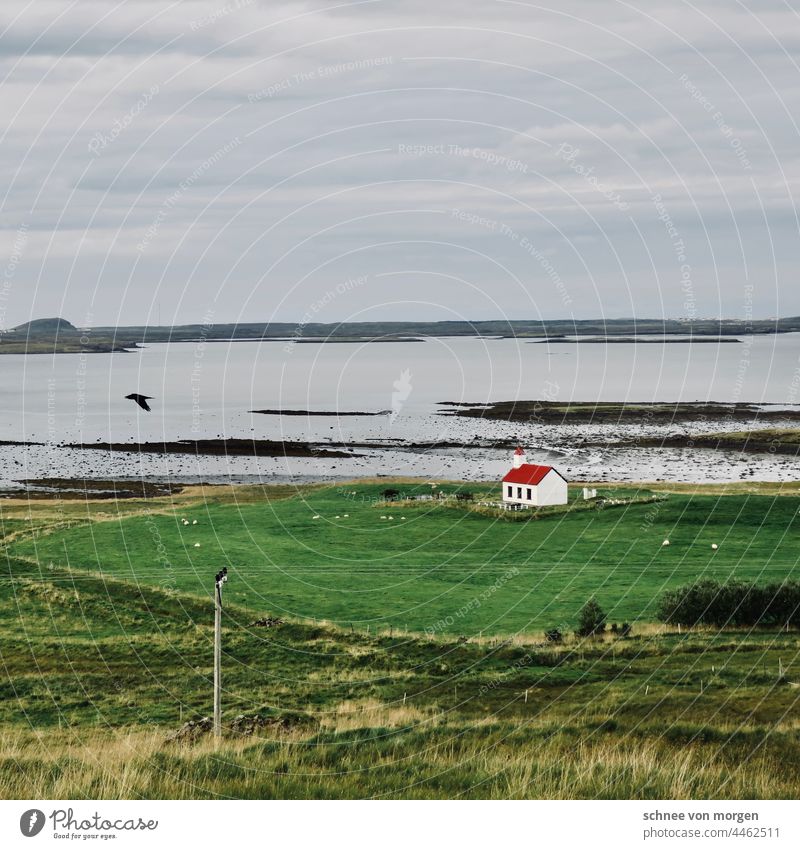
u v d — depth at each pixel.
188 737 28.95
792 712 27.39
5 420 133.75
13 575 51.34
